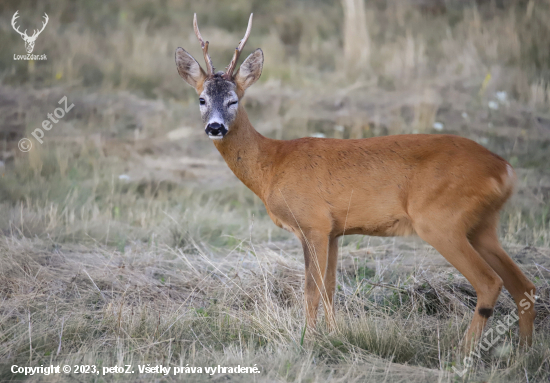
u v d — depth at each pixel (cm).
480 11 4688
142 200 2598
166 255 2066
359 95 3709
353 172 1513
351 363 1312
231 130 1630
